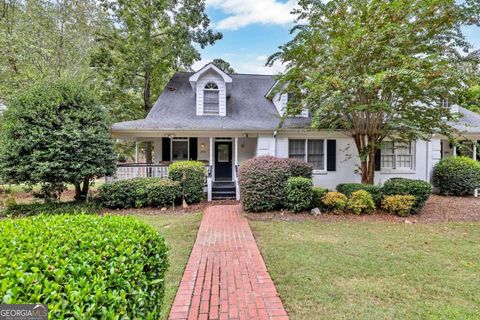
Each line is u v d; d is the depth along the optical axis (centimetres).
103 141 789
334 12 771
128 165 971
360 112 836
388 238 531
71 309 124
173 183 870
